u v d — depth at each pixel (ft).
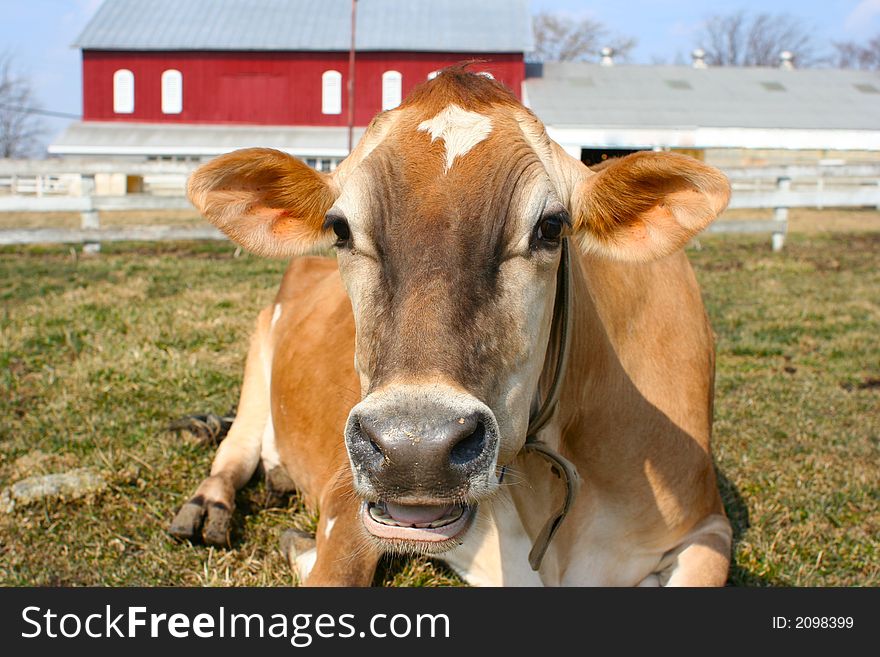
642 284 11.66
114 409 17.78
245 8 146.30
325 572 10.79
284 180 9.41
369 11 144.77
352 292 8.29
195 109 139.64
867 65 242.58
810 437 17.19
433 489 6.93
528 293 8.07
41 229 43.01
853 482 14.93
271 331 16.65
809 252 45.55
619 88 127.34
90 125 138.21
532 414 9.45
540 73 133.90
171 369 20.22
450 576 12.12
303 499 14.28
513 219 7.93
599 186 9.15
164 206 45.50
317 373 13.61
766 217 67.67
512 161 8.16
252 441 15.48
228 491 13.57
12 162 43.68
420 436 6.77
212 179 9.32
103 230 43.70
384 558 11.94
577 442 10.62
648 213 9.31
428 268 7.55
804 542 12.98
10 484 14.33
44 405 18.03
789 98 124.57
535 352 8.27
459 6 143.84
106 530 13.06
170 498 14.07
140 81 139.95
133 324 24.64
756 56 237.66
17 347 22.02
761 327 26.71
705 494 11.70
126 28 142.20
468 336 7.42
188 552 12.58
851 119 115.75
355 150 9.44
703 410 12.04
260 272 35.73
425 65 136.26
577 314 10.00
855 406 19.19
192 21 143.54
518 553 10.91
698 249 46.34
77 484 14.17
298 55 137.90
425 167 8.05
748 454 16.16
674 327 12.02
